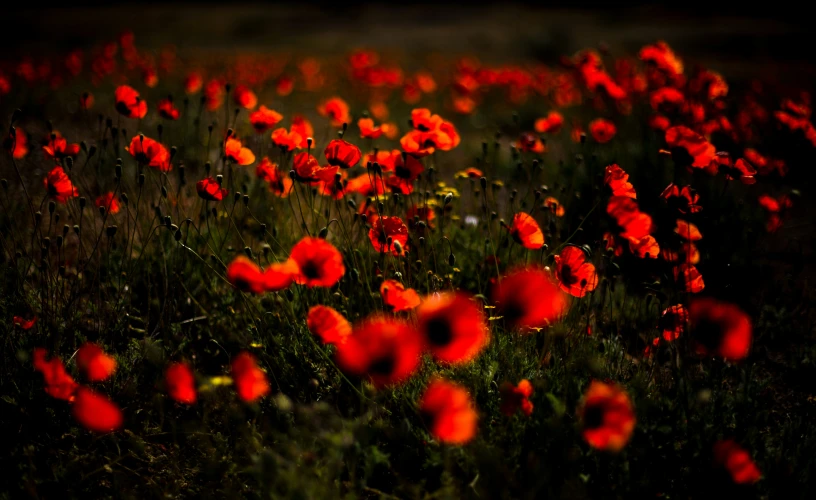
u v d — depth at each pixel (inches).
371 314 103.4
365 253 124.0
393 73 315.9
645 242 99.4
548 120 167.8
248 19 1373.0
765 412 89.3
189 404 95.5
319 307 74.0
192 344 110.0
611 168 102.8
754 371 105.1
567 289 88.0
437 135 116.0
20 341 98.3
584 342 99.9
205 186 99.6
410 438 83.0
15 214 141.3
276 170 120.4
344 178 120.0
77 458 81.3
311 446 79.0
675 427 80.0
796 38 714.8
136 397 96.0
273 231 134.2
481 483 75.0
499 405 85.9
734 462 67.6
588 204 162.1
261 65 439.8
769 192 182.1
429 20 1359.5
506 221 149.1
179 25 1255.5
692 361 105.8
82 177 157.4
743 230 146.6
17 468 79.7
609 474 78.2
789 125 154.8
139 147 105.7
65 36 962.1
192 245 126.8
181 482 84.3
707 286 124.6
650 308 118.5
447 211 135.1
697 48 718.5
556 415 76.1
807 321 124.2
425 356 91.9
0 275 110.8
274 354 102.8
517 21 1250.0
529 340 99.3
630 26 1057.5
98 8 1653.5
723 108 192.5
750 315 122.3
